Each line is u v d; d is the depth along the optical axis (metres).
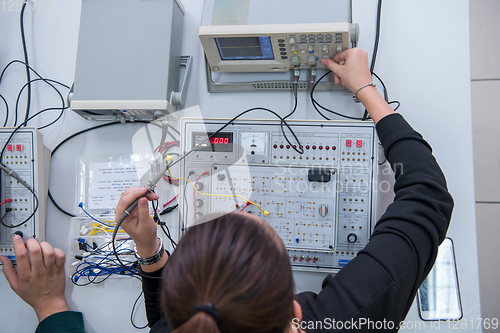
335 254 1.15
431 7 1.28
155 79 1.15
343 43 1.05
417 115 1.25
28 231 1.21
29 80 1.37
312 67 1.19
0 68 1.39
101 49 1.18
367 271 0.65
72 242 1.24
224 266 0.45
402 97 1.26
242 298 0.43
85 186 1.25
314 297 0.71
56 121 1.35
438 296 1.17
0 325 1.26
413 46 1.27
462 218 1.21
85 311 1.25
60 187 1.30
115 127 1.32
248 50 1.13
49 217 1.29
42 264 1.09
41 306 1.11
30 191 1.22
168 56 1.16
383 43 1.29
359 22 1.29
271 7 1.04
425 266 0.72
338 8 1.01
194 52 1.33
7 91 1.39
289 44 1.07
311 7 1.02
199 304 0.44
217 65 1.21
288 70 1.24
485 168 1.29
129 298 1.25
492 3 1.33
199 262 0.45
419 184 0.74
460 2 1.27
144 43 1.17
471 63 1.32
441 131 1.24
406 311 0.72
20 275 1.07
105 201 1.24
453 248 1.20
